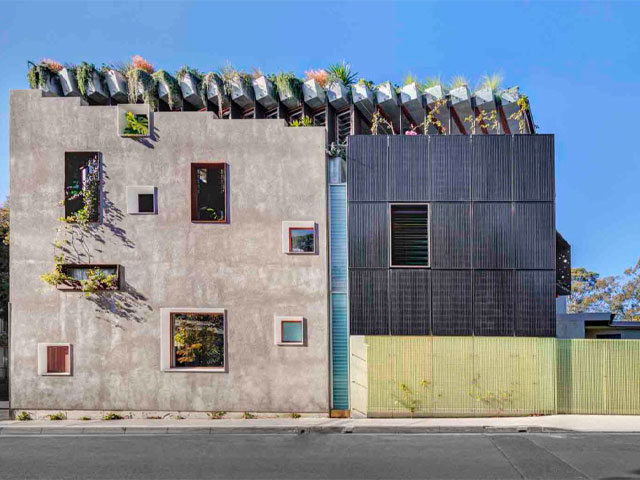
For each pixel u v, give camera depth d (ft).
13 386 41.11
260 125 41.81
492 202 41.32
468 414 40.34
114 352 40.93
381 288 41.32
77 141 41.73
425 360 40.75
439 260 41.22
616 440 33.78
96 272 41.11
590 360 40.52
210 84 53.47
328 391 40.50
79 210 41.47
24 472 27.63
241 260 41.24
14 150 41.75
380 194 41.83
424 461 29.30
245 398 40.50
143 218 41.47
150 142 41.73
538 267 40.75
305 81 51.83
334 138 52.39
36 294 41.42
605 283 151.94
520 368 40.45
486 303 40.83
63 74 53.88
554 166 41.11
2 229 65.05
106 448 32.58
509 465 28.43
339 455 30.68
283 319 40.70
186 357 41.60
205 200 43.78
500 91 49.47
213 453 31.24
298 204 41.47
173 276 41.22
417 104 50.37
